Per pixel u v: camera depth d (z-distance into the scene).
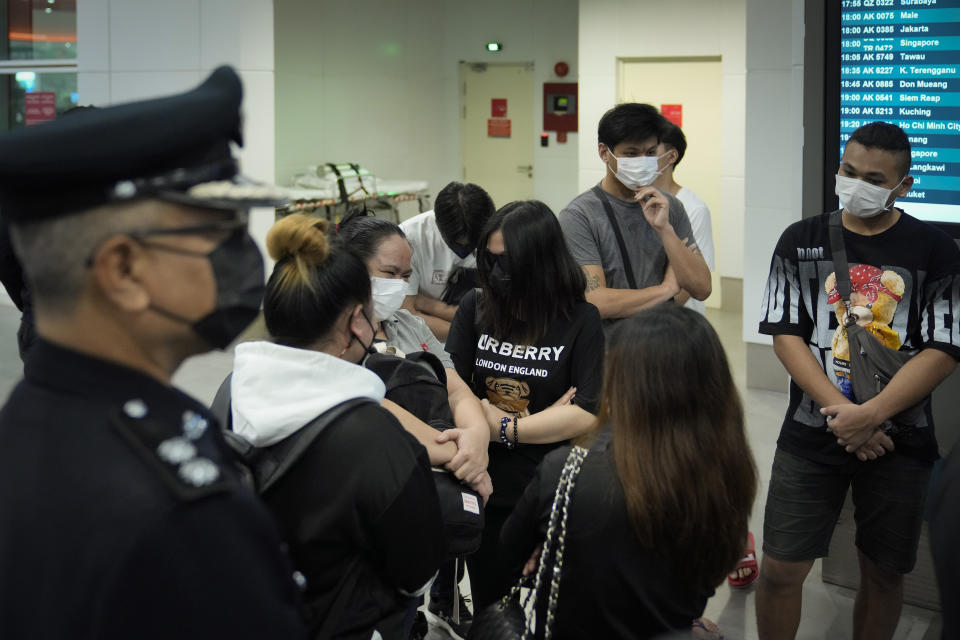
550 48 10.67
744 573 3.46
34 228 0.90
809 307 2.69
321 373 1.58
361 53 10.52
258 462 1.53
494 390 2.51
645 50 8.40
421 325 2.67
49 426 0.90
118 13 7.39
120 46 7.43
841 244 2.62
